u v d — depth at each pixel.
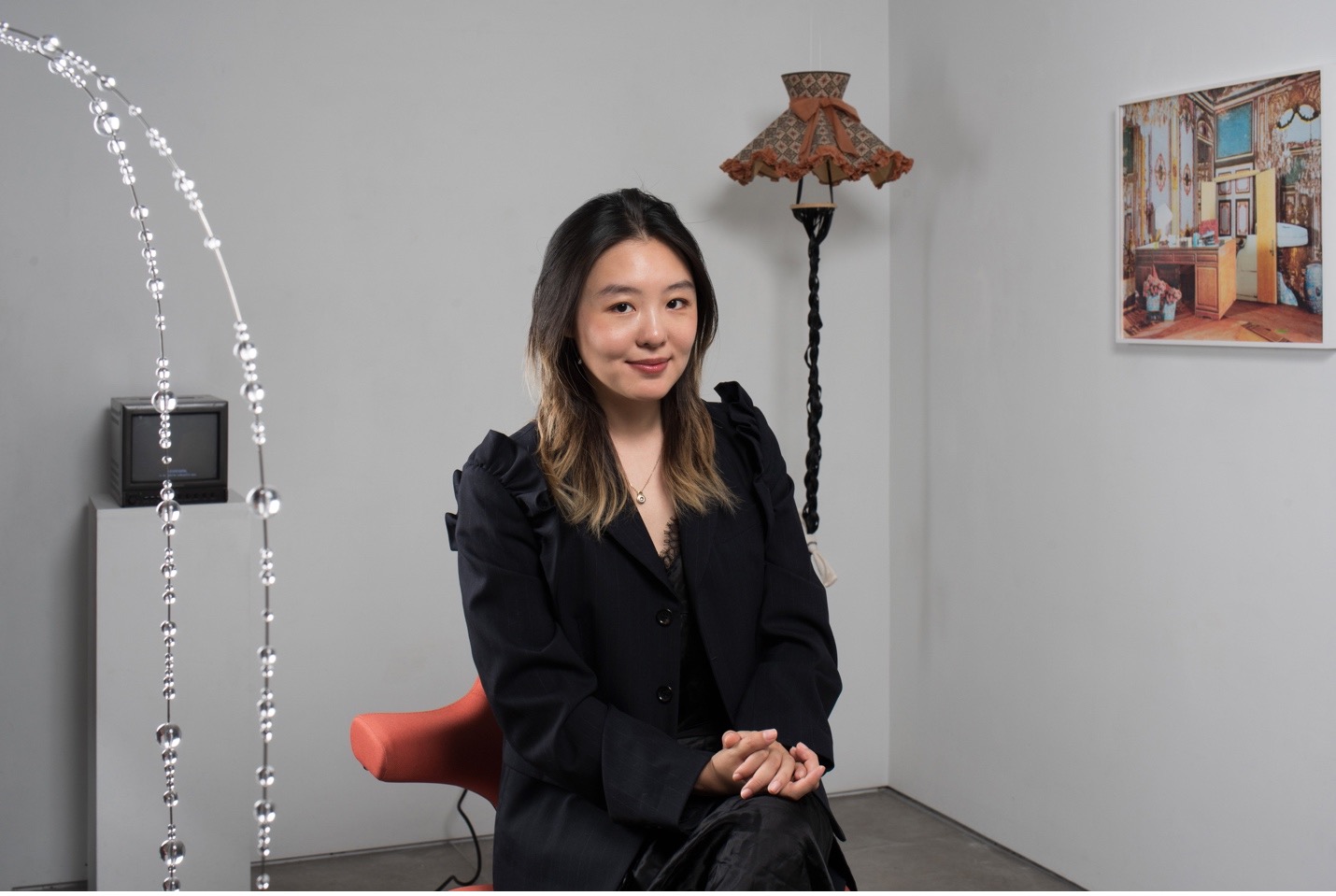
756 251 3.76
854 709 3.91
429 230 3.44
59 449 3.16
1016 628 3.36
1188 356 2.77
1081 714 3.12
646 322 1.74
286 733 3.36
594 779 1.71
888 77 3.86
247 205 3.28
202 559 2.95
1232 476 2.67
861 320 3.87
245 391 1.08
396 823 3.47
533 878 1.72
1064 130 3.13
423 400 3.46
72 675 3.20
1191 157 2.72
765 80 3.74
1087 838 3.11
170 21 3.19
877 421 3.90
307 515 3.37
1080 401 3.10
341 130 3.35
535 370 1.89
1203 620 2.75
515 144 3.51
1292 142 2.48
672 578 1.86
